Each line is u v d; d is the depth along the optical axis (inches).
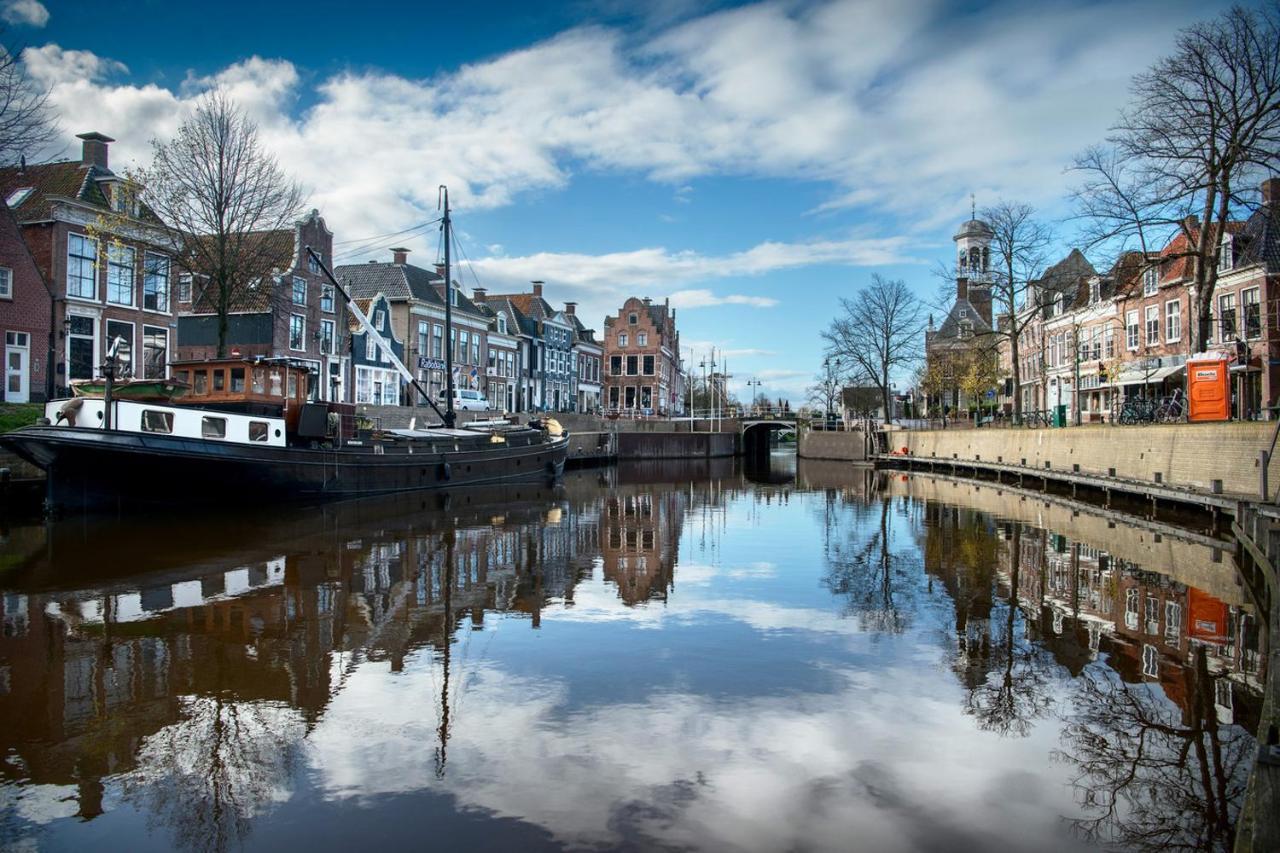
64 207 991.6
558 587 464.8
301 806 198.5
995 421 1962.4
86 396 746.2
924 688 285.9
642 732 245.1
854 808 197.6
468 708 265.3
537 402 2389.3
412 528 712.4
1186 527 693.3
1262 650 332.5
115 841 183.2
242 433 797.2
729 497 1106.1
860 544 641.0
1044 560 553.0
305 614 389.1
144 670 302.8
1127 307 1485.0
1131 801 201.9
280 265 1065.5
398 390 1695.4
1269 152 728.3
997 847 180.2
